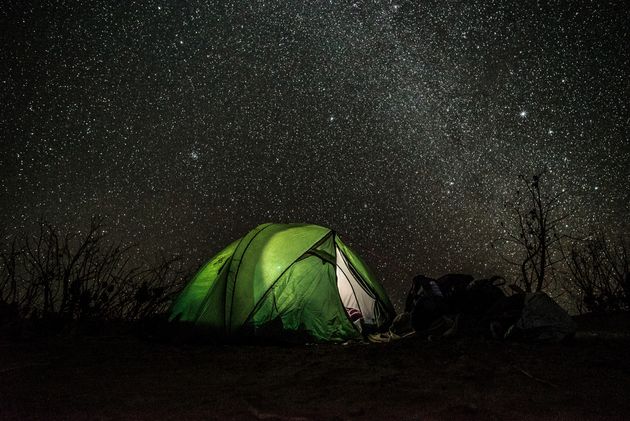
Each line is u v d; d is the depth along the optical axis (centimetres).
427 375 243
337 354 313
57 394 218
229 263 394
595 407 188
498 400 199
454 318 358
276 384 234
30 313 440
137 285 493
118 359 297
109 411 193
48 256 462
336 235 434
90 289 455
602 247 527
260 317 372
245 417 184
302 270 390
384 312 439
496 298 364
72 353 312
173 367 276
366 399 204
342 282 427
